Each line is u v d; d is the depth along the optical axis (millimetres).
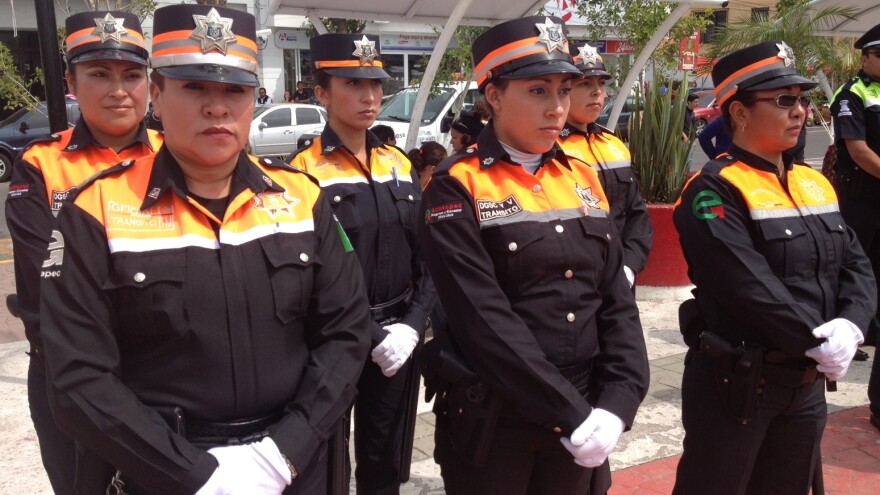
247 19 1854
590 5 11383
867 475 3586
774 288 2441
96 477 1854
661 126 6367
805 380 2518
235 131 1809
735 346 2568
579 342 2227
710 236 2537
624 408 2141
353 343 1963
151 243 1760
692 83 12477
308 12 6641
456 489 2336
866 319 2547
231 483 1673
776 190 2611
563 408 2074
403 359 3010
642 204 4164
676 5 7895
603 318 2330
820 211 2646
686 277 6379
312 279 1932
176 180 1832
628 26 10891
